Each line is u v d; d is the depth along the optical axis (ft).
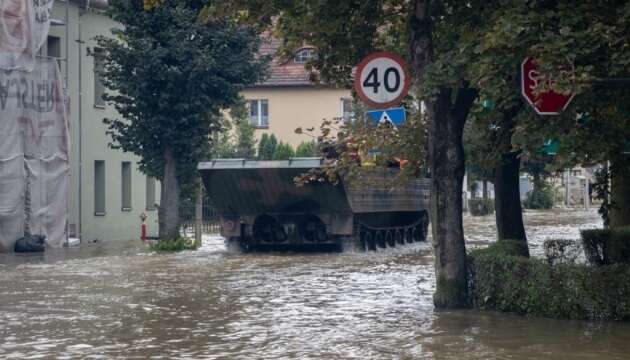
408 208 380.99
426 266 278.67
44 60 371.56
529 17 141.18
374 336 146.72
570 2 144.05
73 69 419.33
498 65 144.77
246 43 364.58
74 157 418.72
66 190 384.06
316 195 324.60
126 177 466.29
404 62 163.02
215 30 357.41
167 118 362.53
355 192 325.21
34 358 129.80
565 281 160.76
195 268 274.57
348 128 195.31
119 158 455.63
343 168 196.65
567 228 492.13
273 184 325.42
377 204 346.13
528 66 142.61
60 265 287.07
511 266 167.63
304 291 211.41
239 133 549.54
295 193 325.83
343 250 337.93
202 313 174.50
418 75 163.84
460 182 172.96
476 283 173.68
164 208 369.09
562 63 136.36
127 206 466.29
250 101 626.23
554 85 135.85
